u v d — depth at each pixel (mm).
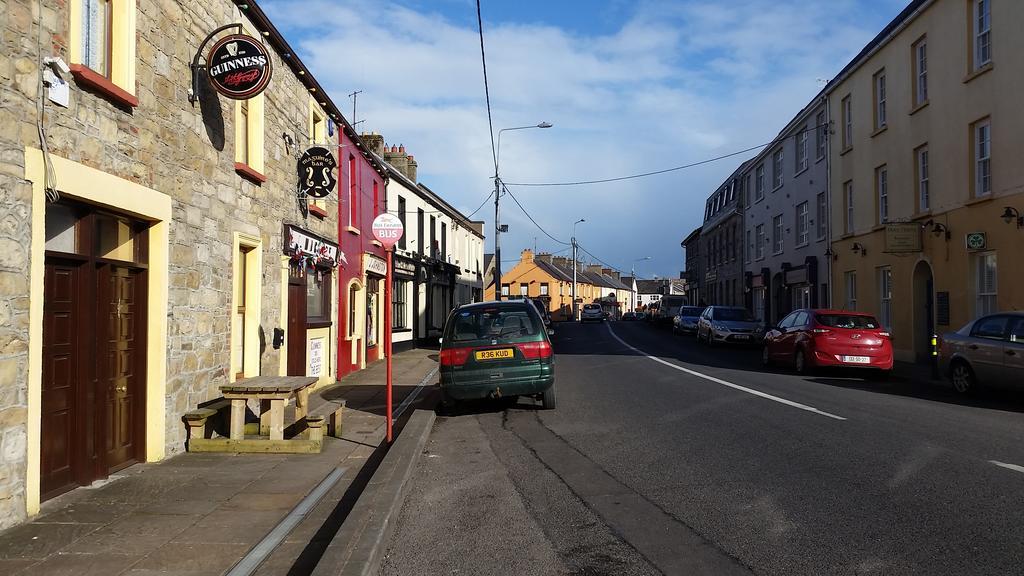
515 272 80000
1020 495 5465
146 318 6988
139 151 6582
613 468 6734
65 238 5738
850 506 5277
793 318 16656
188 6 7758
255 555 4441
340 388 13664
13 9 4840
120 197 6133
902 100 18953
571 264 92250
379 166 19500
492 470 6809
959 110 16109
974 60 15742
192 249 7789
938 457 6805
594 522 5113
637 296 126500
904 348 18828
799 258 27781
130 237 6773
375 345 19781
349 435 8688
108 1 6285
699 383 13398
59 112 5355
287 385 7793
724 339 25609
